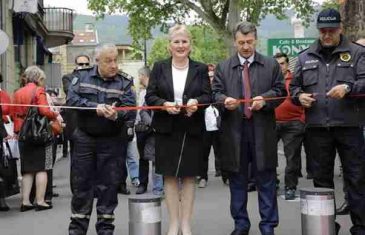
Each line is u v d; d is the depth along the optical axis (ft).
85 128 21.63
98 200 22.24
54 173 47.91
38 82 29.84
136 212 19.75
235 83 21.74
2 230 25.67
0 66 64.90
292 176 31.09
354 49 20.47
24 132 29.01
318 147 20.95
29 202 30.12
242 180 22.29
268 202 21.95
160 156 21.48
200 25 117.60
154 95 21.49
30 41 92.22
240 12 96.53
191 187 21.94
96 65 21.77
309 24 104.73
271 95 21.36
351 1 34.01
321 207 19.71
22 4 68.64
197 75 21.48
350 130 20.51
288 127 30.66
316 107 20.67
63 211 29.78
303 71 20.93
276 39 56.49
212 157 57.93
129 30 116.26
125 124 22.18
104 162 21.88
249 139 21.80
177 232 21.91
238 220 22.38
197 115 21.45
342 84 20.08
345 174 20.94
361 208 20.80
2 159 29.27
